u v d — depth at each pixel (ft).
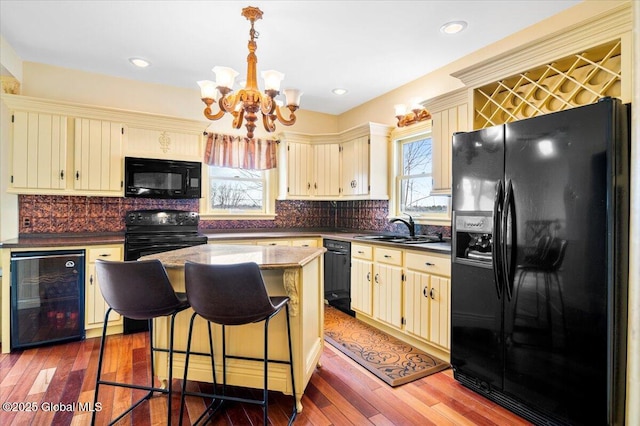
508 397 6.65
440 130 9.77
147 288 5.78
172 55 10.38
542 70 7.09
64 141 10.30
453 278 7.72
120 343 9.65
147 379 7.65
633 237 3.17
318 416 6.42
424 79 11.91
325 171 14.76
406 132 12.38
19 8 7.97
